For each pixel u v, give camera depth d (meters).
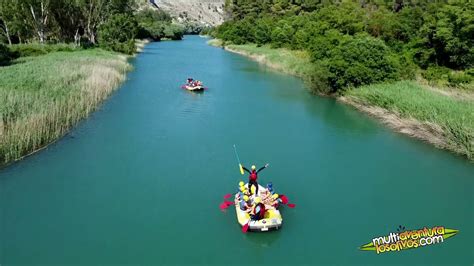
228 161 21.86
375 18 58.78
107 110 31.00
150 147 23.62
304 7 96.69
